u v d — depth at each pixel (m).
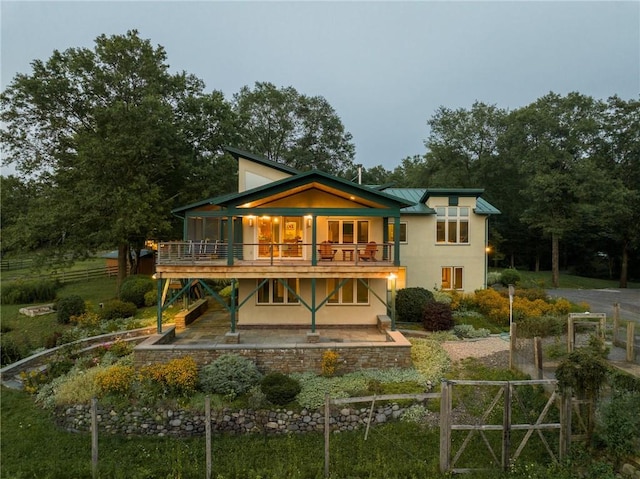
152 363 12.99
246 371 11.81
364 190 14.76
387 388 11.59
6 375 13.70
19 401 12.02
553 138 32.12
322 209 14.78
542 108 32.53
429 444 9.59
